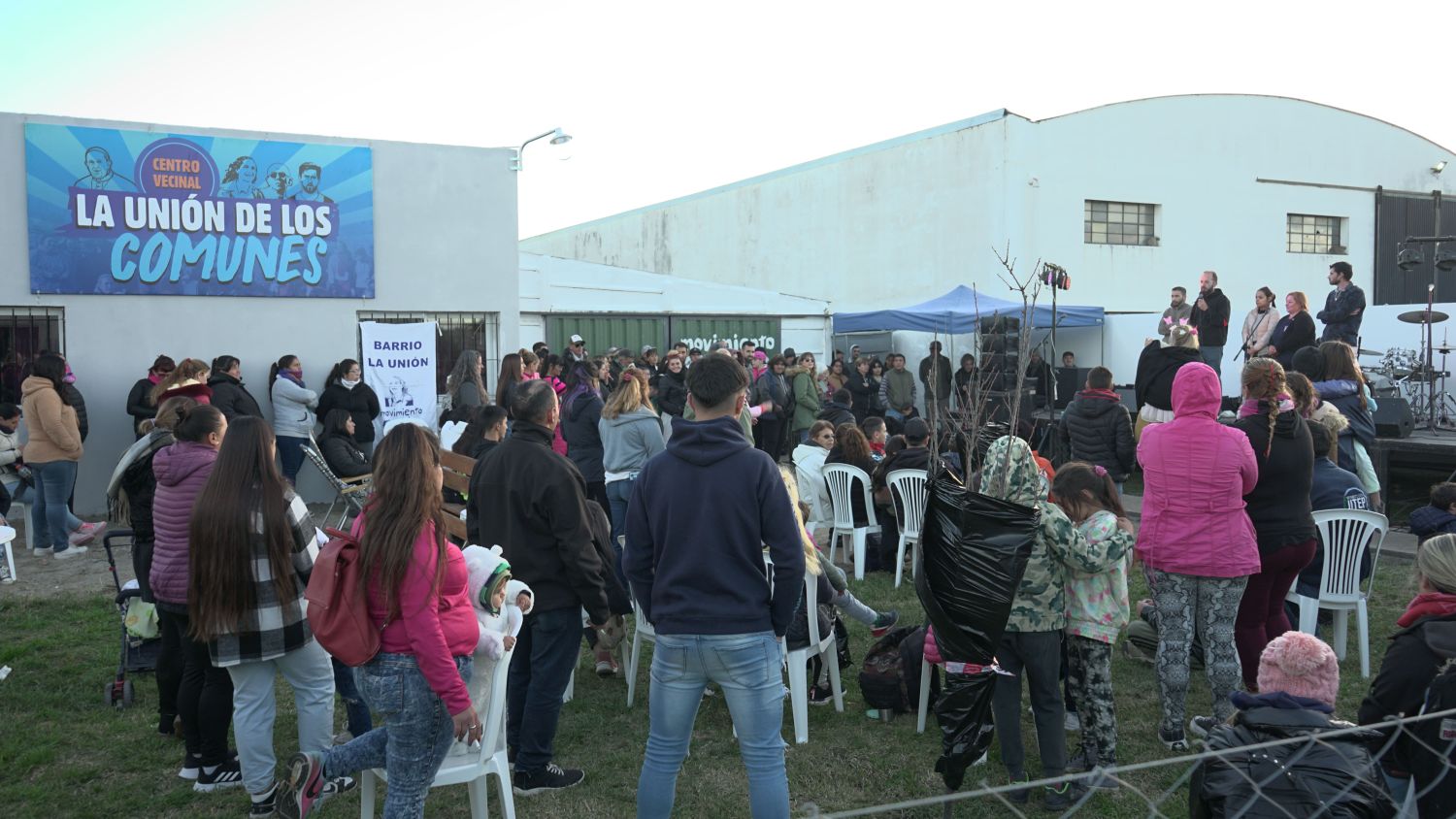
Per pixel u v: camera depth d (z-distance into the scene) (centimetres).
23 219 928
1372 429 622
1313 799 224
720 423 289
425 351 1020
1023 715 452
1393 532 814
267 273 1014
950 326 1365
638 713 462
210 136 984
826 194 1981
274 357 1023
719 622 282
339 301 1048
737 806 371
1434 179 2006
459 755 315
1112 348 1454
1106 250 1711
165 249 973
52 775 393
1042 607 352
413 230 1078
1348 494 501
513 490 369
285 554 334
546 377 932
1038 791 377
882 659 453
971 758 349
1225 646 391
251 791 346
